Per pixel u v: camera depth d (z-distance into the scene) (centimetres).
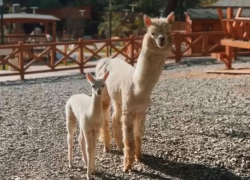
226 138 727
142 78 573
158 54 565
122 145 681
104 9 3866
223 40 1501
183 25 2633
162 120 855
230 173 589
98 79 554
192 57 1950
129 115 599
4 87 1306
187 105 989
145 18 568
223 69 1535
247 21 1353
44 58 2070
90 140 571
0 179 582
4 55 1767
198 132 767
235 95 1095
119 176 589
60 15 3631
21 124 855
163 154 664
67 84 1348
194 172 596
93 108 554
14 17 2255
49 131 804
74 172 607
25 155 674
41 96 1147
